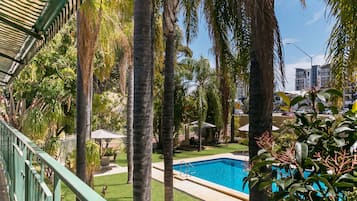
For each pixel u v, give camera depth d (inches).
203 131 837.8
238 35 178.1
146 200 181.8
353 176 75.4
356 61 175.2
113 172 497.0
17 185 116.6
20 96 313.1
